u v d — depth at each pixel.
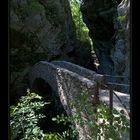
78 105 5.70
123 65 16.17
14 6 21.72
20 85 21.33
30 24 22.33
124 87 15.59
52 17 23.73
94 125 4.36
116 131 3.86
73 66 12.91
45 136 4.73
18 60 21.69
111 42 24.33
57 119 5.38
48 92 18.41
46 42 23.14
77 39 28.25
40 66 16.80
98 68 29.22
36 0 23.03
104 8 24.16
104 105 4.30
